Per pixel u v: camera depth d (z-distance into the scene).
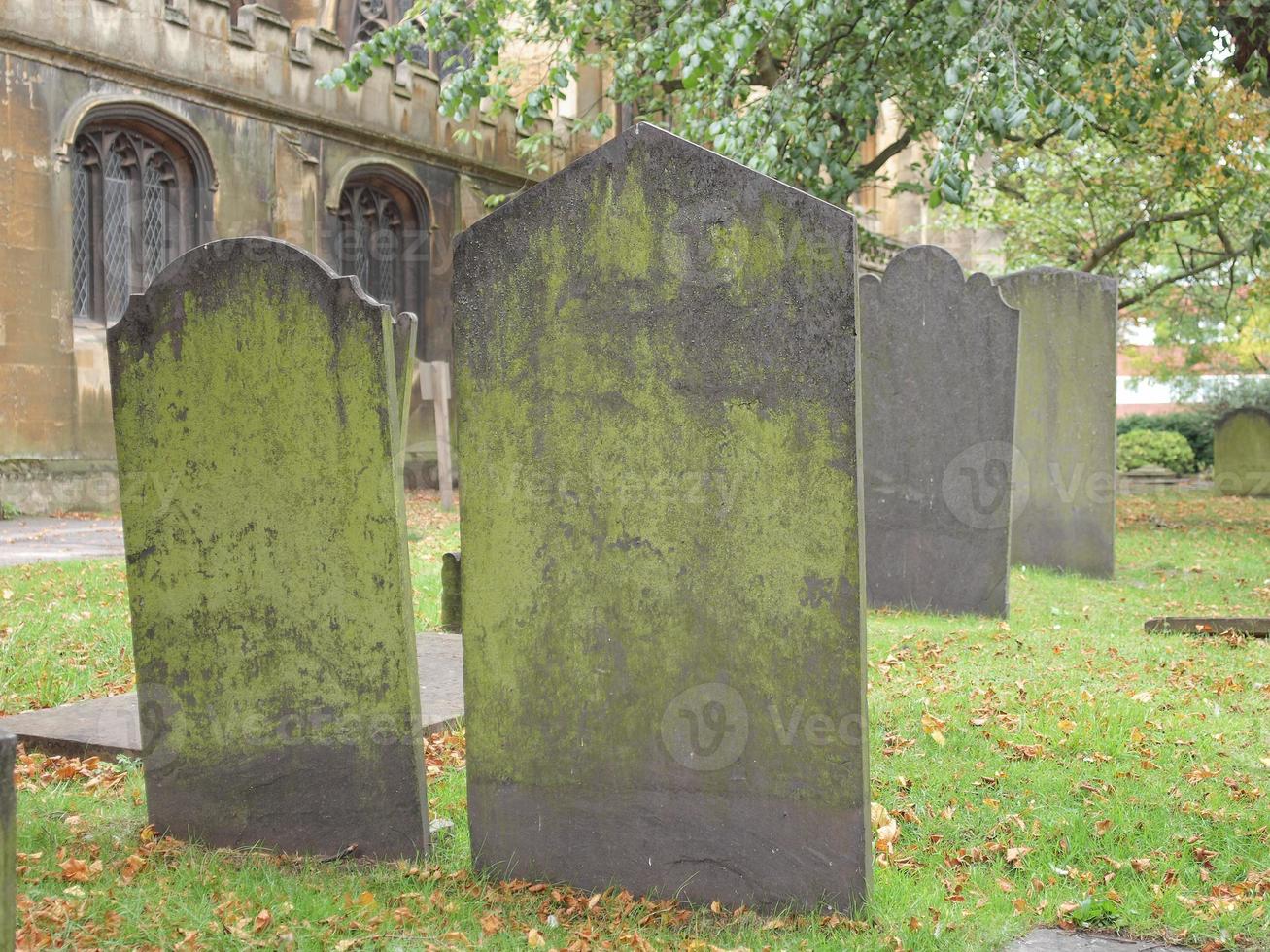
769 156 10.88
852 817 3.60
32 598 8.09
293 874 3.96
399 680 3.99
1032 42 10.63
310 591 4.07
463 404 3.97
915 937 3.43
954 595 8.81
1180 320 27.94
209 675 4.22
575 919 3.66
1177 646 7.54
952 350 8.70
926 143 17.06
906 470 8.91
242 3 24.48
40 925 3.26
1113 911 3.62
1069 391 11.21
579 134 23.62
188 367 4.16
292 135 18.62
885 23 12.23
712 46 10.48
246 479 4.12
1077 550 11.27
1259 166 17.39
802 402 3.58
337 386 3.96
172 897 3.58
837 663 3.58
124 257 16.83
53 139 15.41
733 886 3.74
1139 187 18.62
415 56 24.56
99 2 15.79
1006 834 4.34
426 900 3.68
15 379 15.10
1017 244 23.14
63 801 4.47
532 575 3.91
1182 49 10.45
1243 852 4.10
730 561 3.69
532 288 3.87
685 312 3.70
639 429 3.76
